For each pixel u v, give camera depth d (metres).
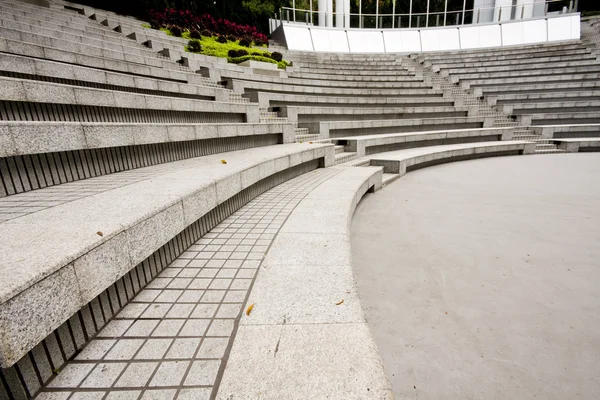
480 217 6.10
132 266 2.42
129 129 4.65
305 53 29.98
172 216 3.00
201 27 24.41
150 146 5.37
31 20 10.46
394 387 2.32
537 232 5.31
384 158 10.37
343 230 4.07
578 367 2.48
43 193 3.34
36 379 1.74
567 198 7.35
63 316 1.77
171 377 1.82
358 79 23.09
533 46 29.27
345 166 9.29
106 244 2.13
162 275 3.02
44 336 1.64
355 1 40.84
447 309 3.24
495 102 20.95
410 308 3.26
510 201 7.18
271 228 4.21
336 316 2.30
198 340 2.12
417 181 9.46
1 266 1.67
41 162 3.67
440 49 33.47
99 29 13.90
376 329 2.94
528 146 15.17
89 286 1.98
